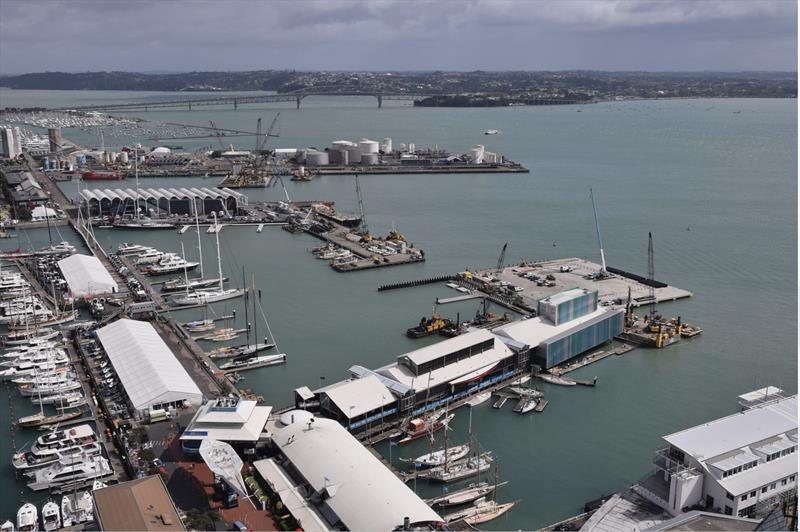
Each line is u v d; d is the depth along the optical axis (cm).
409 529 9456
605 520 10500
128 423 13425
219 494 11081
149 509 9738
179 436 12950
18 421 13975
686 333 19325
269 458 12000
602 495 11938
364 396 13950
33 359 16375
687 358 17900
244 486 10850
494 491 11912
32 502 11394
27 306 19988
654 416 14800
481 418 14638
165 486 10556
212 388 15212
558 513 11444
